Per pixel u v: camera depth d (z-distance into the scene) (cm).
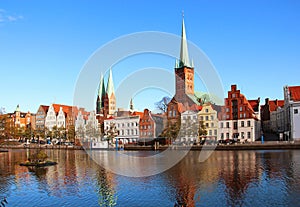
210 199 2419
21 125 19600
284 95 11438
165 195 2588
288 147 7450
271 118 13850
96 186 3036
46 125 16062
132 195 2620
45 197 2636
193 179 3272
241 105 10838
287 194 2503
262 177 3275
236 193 2573
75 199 2547
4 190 2966
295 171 3641
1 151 9831
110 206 2327
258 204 2250
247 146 7831
